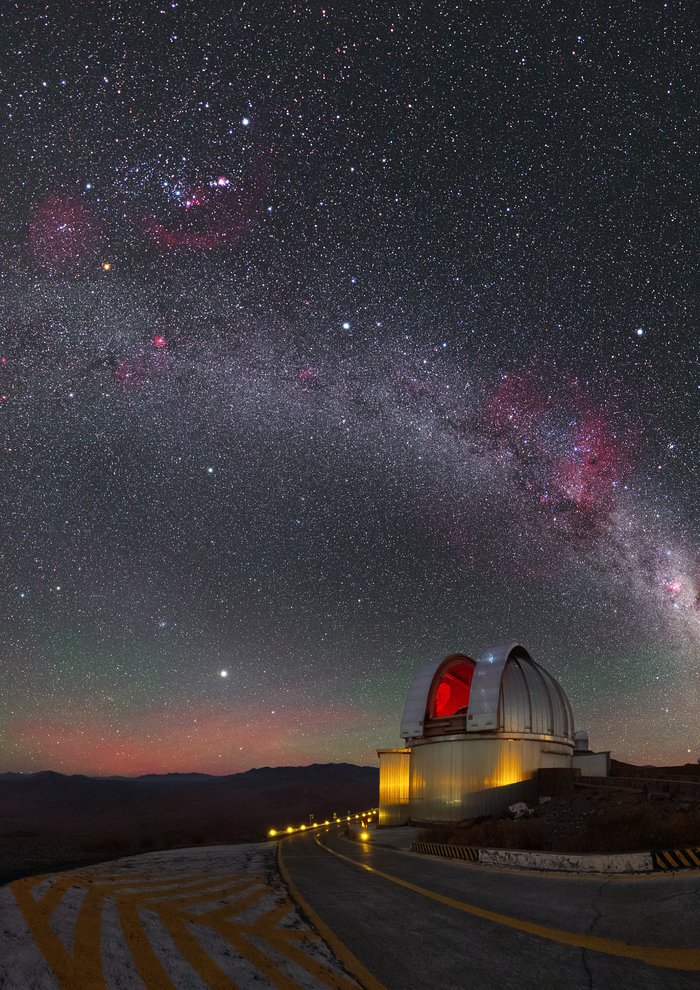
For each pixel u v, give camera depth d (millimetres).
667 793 36844
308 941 9586
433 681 52094
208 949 8289
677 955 8727
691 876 15281
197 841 44031
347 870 19828
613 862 17500
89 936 7566
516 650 51406
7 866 18250
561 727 49031
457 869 19891
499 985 7559
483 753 46969
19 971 5895
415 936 10047
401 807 51312
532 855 19250
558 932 10266
